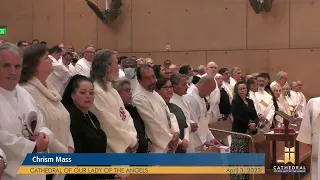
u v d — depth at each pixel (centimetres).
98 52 454
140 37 1394
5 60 322
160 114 503
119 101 452
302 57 1273
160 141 491
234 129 672
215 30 1336
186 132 547
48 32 1455
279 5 1286
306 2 1268
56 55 821
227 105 779
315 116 462
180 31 1364
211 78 614
